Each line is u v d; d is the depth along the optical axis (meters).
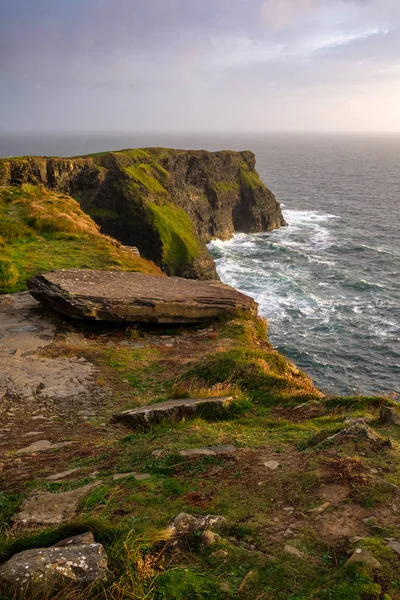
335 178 183.50
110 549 4.39
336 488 5.35
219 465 6.32
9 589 3.88
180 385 11.41
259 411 9.52
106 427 9.73
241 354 12.45
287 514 5.02
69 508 5.70
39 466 7.55
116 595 3.91
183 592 3.97
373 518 4.82
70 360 13.66
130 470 6.71
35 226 27.69
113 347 15.08
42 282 16.95
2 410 10.73
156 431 8.62
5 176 49.25
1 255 22.05
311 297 54.59
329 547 4.46
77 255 23.91
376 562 4.11
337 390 36.34
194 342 15.91
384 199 129.62
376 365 40.16
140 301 16.31
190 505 5.34
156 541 4.56
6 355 13.62
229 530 4.79
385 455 6.02
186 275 62.94
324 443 6.43
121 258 24.47
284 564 4.23
